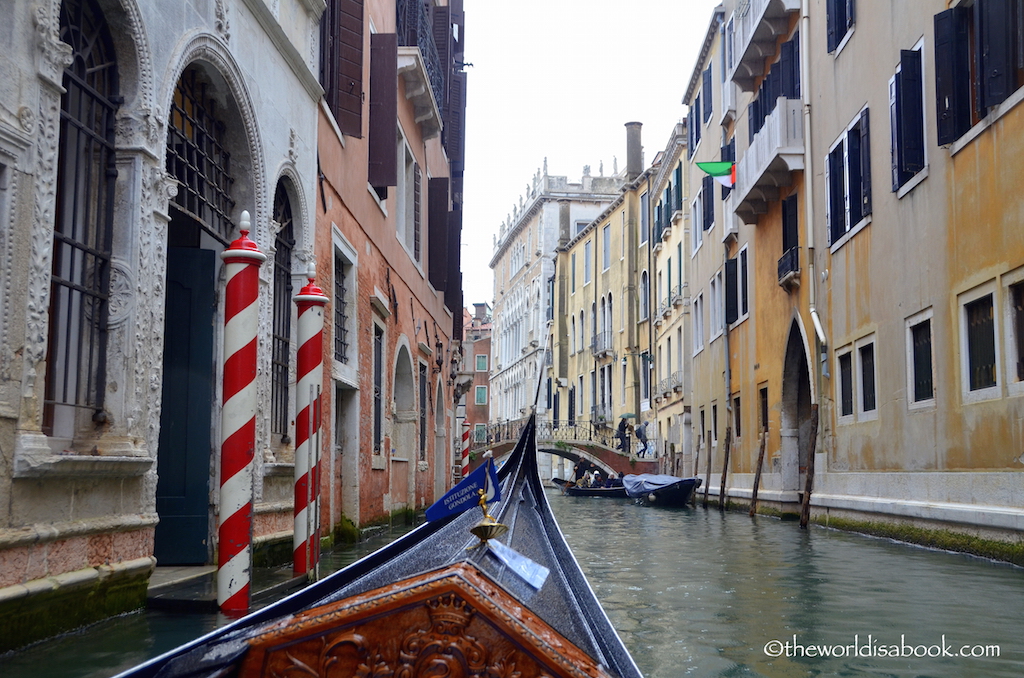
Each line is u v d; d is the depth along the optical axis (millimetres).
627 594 6742
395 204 14125
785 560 9156
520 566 2771
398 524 14430
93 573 4730
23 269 4254
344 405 11000
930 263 10461
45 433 4859
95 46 5234
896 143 11273
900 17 11266
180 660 2260
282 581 6438
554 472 50656
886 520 11688
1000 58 8742
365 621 2121
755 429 18953
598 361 42312
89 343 5133
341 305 10898
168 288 6949
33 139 4320
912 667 4434
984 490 9156
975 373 9547
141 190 5355
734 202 19328
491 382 68375
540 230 51812
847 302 13398
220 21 6520
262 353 7383
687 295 27938
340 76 10422
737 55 19000
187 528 6805
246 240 5262
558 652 2059
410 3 14758
